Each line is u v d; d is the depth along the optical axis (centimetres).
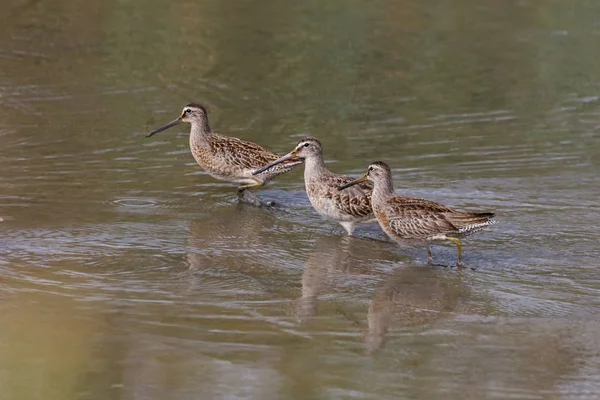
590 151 2745
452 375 1536
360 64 3416
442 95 3192
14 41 3447
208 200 2412
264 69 3347
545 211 2319
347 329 1698
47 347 1598
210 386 1487
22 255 2002
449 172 2575
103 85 3172
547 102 3152
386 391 1483
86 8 3778
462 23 3822
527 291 1888
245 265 2005
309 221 2309
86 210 2286
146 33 3597
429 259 2059
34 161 2603
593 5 4044
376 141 2812
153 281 1898
